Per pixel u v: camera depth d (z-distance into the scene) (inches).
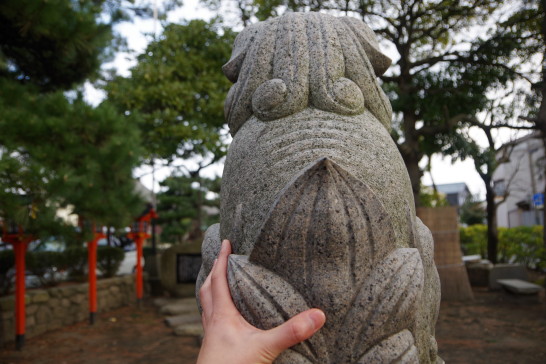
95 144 153.6
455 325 199.0
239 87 52.4
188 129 260.5
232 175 48.2
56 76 189.3
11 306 181.0
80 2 154.7
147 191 549.0
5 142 130.1
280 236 38.0
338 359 37.7
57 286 233.3
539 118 253.9
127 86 263.9
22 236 167.6
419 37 275.3
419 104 272.7
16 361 158.1
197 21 288.5
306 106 48.6
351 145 45.1
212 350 32.4
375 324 37.6
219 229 53.4
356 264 38.2
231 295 38.2
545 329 186.5
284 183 43.1
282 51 49.9
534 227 371.9
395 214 45.2
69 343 184.1
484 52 263.7
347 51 50.6
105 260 277.7
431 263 50.4
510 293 265.7
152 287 314.2
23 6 135.3
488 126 276.2
